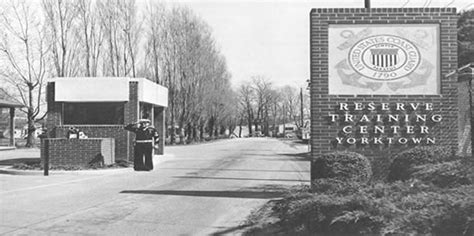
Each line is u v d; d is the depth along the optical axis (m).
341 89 11.00
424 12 10.97
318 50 11.08
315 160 10.73
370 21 11.04
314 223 6.99
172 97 51.91
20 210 9.95
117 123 21.98
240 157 28.67
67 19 43.50
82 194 12.34
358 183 8.72
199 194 12.28
